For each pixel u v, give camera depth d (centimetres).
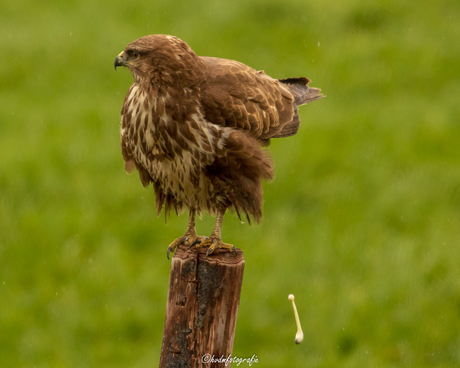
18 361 1104
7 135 1666
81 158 1566
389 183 1495
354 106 1833
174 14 2322
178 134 721
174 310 632
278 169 1505
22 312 1178
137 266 1284
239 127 742
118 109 1811
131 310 1181
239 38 2195
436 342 1114
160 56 705
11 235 1331
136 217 1399
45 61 2059
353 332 1132
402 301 1180
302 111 1783
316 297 1187
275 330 1148
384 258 1266
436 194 1453
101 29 2220
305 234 1348
